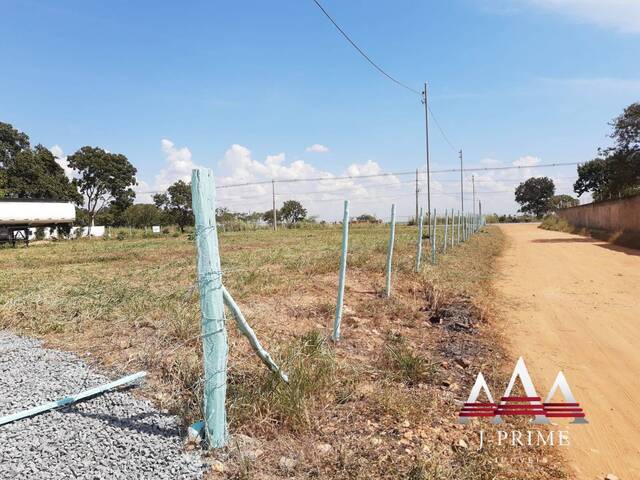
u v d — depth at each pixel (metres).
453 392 5.04
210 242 3.54
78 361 5.55
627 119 24.69
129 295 8.85
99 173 54.19
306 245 22.86
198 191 3.50
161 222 68.50
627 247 21.30
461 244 23.28
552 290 10.98
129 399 4.42
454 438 4.05
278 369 4.36
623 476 3.65
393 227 9.14
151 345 5.90
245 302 8.36
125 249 25.27
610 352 6.49
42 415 4.12
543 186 100.62
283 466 3.46
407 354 5.60
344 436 3.94
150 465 3.37
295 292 9.41
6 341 6.47
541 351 6.55
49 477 3.21
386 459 3.62
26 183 49.66
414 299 9.36
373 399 4.61
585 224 36.47
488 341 6.94
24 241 37.00
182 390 4.62
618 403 4.91
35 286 10.89
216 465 3.40
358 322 7.33
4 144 50.50
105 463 3.38
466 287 10.55
